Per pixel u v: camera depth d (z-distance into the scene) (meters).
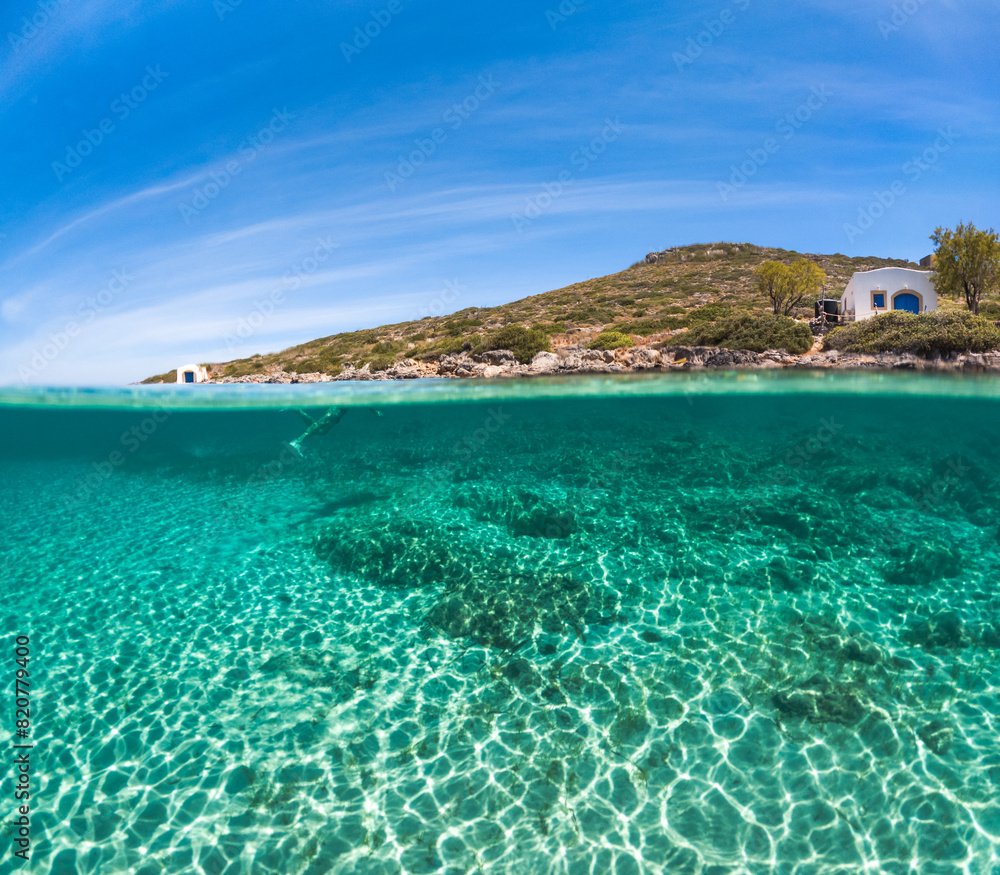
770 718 4.16
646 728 4.13
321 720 4.39
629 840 3.24
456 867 3.11
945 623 5.29
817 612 5.65
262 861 3.18
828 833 3.22
